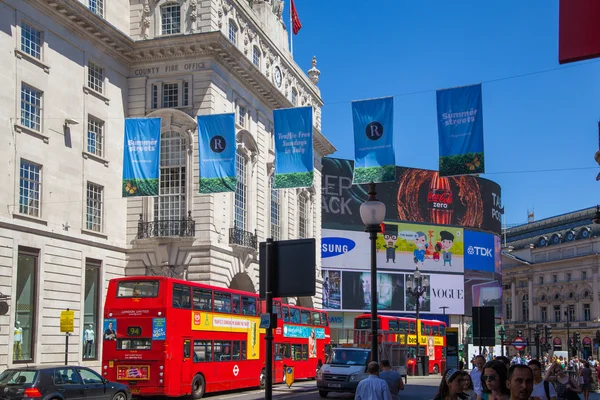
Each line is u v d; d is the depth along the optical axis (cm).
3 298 2966
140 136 3334
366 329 4634
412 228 8025
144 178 3303
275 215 4903
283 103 4872
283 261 1141
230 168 3225
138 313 2586
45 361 3269
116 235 3903
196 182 3947
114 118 3941
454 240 8319
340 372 2938
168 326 2555
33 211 3294
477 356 1709
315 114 5878
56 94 3466
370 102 2725
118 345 2588
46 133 3375
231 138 3244
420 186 8162
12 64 3180
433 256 8131
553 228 12031
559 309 11512
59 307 3391
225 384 2947
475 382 1678
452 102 2616
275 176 3111
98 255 3719
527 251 12325
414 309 7869
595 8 836
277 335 3547
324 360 4184
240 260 4206
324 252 7362
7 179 3114
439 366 5647
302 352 3869
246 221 4419
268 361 1141
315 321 4112
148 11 4134
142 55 4053
